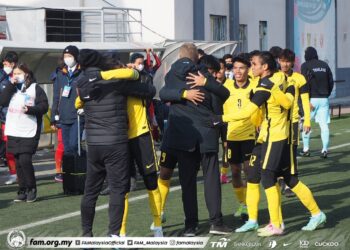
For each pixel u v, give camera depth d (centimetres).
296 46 3238
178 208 1002
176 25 2425
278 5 3130
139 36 2395
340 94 3647
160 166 866
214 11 2675
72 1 2300
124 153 756
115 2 2366
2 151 1387
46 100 1059
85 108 759
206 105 816
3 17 1800
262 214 951
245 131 905
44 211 995
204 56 861
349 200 1038
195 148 816
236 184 917
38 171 1378
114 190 761
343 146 1723
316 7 3400
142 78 1161
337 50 3619
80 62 758
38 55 1563
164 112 1541
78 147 1127
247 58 952
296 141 893
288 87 819
